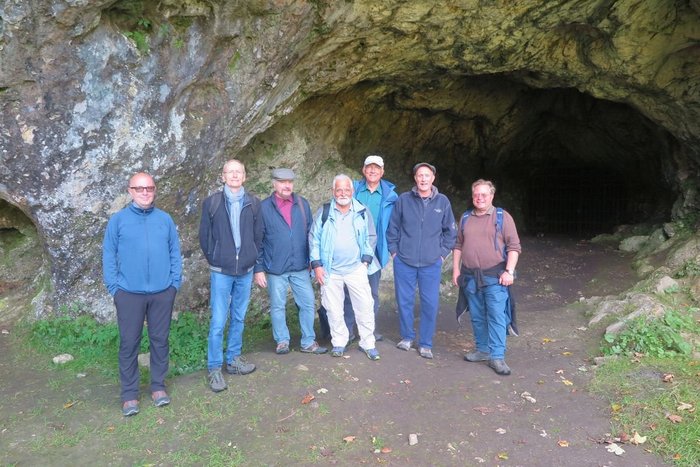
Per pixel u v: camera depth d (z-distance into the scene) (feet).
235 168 13.91
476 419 12.82
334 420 12.54
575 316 21.99
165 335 13.05
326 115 26.99
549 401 13.78
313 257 15.60
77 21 13.74
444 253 16.42
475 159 44.62
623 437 11.78
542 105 41.60
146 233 12.47
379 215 16.83
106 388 13.93
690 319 18.03
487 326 16.48
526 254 37.81
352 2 18.16
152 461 10.99
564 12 22.26
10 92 14.11
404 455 11.32
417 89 31.22
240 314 14.70
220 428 12.14
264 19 16.71
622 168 46.52
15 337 16.83
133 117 15.78
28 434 11.75
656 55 24.99
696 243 25.23
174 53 15.92
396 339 19.48
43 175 15.29
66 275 16.97
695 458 10.82
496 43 23.72
